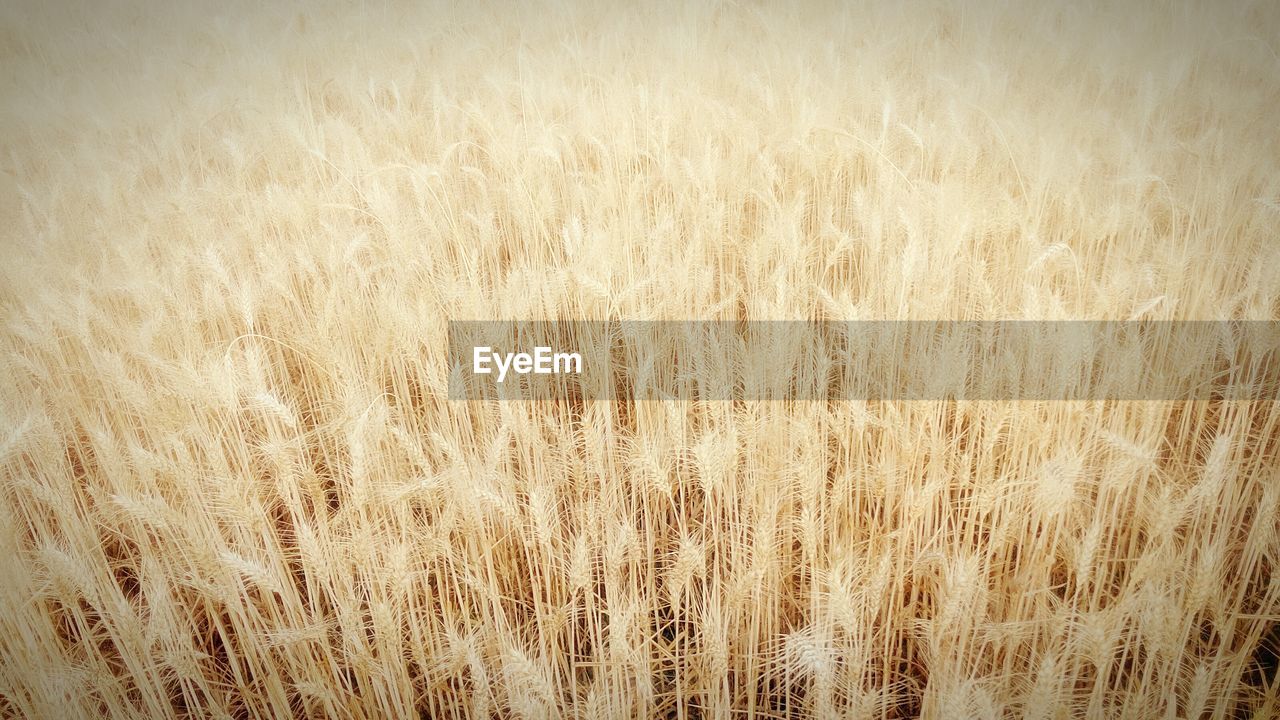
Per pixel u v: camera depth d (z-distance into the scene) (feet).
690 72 15.88
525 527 6.79
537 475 6.95
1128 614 5.08
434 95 14.46
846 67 14.70
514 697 5.33
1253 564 6.26
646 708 5.86
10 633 5.86
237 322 9.43
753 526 6.57
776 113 13.26
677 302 8.61
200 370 7.04
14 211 11.84
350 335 8.63
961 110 12.27
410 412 8.20
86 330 7.20
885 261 9.02
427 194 10.46
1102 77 13.87
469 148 14.23
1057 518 5.70
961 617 5.47
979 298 7.77
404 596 6.48
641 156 12.91
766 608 6.17
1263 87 12.92
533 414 7.30
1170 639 4.92
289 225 10.56
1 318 8.99
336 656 6.73
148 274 8.68
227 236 10.66
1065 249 8.05
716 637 5.37
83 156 13.10
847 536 6.40
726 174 11.65
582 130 13.10
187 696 6.01
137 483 6.85
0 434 6.54
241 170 12.29
